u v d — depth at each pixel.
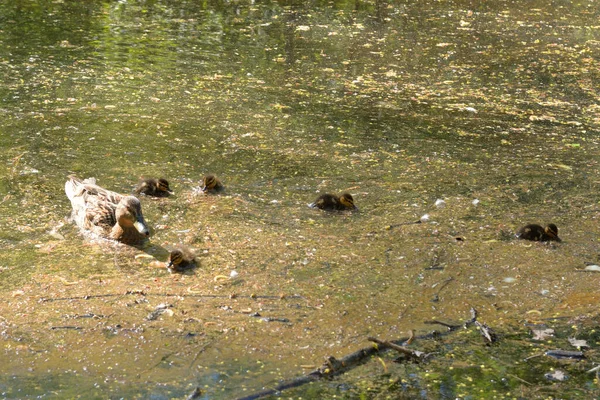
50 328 6.47
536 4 22.67
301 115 12.78
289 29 18.55
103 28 17.83
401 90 14.45
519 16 21.08
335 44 17.42
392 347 6.41
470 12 21.23
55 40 16.55
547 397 5.92
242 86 14.16
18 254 7.80
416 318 6.95
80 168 10.16
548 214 9.48
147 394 5.69
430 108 13.55
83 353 6.16
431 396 5.87
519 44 18.17
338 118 12.75
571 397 5.93
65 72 14.33
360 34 18.39
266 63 15.73
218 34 17.81
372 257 8.09
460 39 18.38
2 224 8.45
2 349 6.16
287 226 8.77
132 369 6.00
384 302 7.19
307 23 19.23
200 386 5.81
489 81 15.33
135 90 13.58
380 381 6.02
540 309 7.21
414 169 10.76
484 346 6.57
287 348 6.37
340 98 13.80
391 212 9.31
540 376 6.19
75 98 12.93
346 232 8.69
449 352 6.46
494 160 11.27
